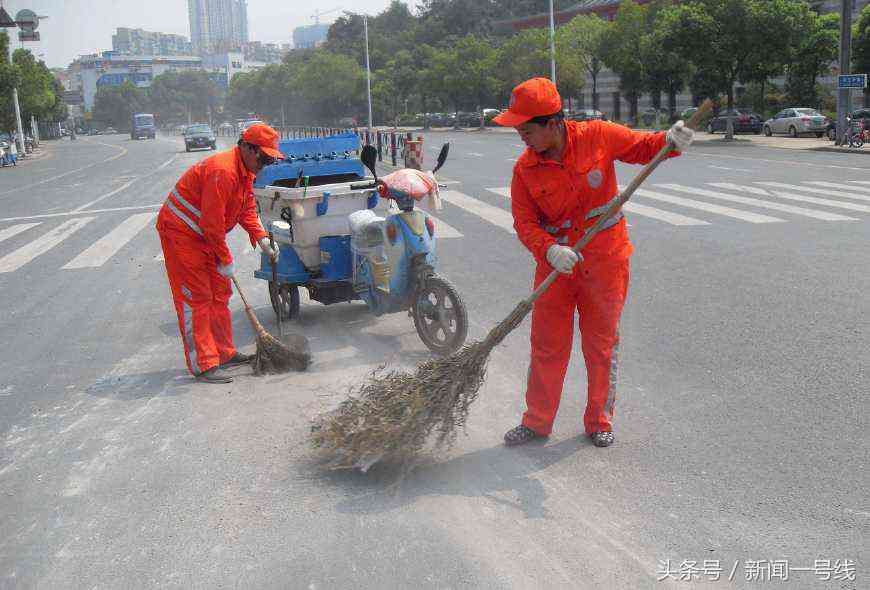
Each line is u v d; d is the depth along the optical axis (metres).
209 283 5.73
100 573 3.26
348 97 83.69
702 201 14.04
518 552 3.26
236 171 5.46
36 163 42.81
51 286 9.16
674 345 5.96
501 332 4.00
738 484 3.76
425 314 6.05
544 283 3.91
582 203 3.99
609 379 4.20
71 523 3.70
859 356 5.50
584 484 3.83
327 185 6.83
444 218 13.19
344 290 7.01
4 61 47.69
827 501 3.57
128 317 7.61
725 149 29.94
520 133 3.85
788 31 33.53
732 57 34.38
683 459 4.05
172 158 38.97
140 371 5.99
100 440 4.69
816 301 7.01
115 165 34.94
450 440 4.17
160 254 10.92
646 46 45.34
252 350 6.38
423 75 76.12
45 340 6.94
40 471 4.29
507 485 3.85
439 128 77.25
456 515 3.58
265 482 4.02
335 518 3.61
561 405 4.87
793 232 10.59
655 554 3.21
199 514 3.71
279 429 4.71
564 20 73.19
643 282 8.05
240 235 12.26
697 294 7.46
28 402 5.41
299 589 3.07
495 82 65.12
